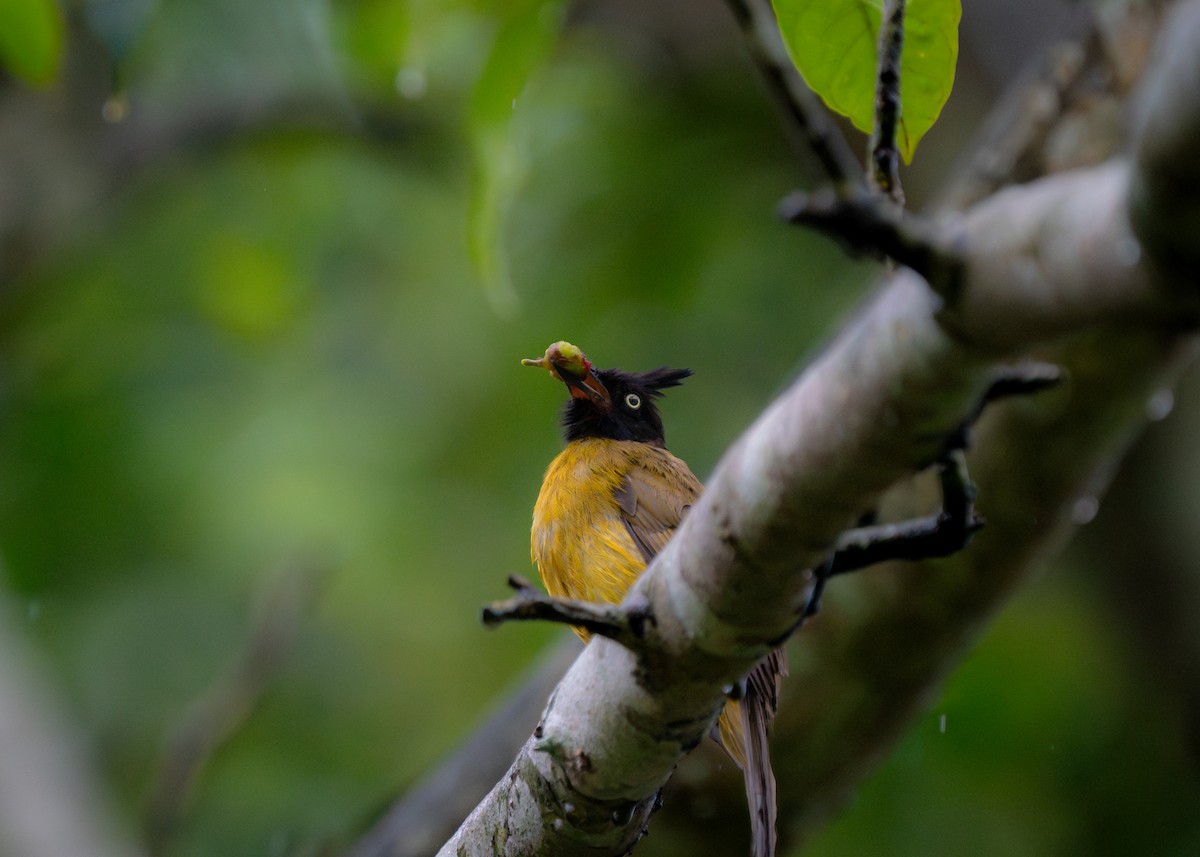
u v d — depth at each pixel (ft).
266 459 47.14
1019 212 9.61
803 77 15.69
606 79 48.96
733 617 13.73
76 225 44.91
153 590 45.78
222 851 41.27
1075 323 9.49
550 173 48.29
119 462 46.75
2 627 35.40
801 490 12.32
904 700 28.35
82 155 44.91
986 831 41.27
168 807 33.06
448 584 46.47
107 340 48.83
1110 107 26.02
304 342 49.67
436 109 46.88
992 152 26.73
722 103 49.26
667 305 47.21
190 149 46.47
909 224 9.93
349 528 45.98
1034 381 12.50
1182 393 39.52
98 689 44.50
